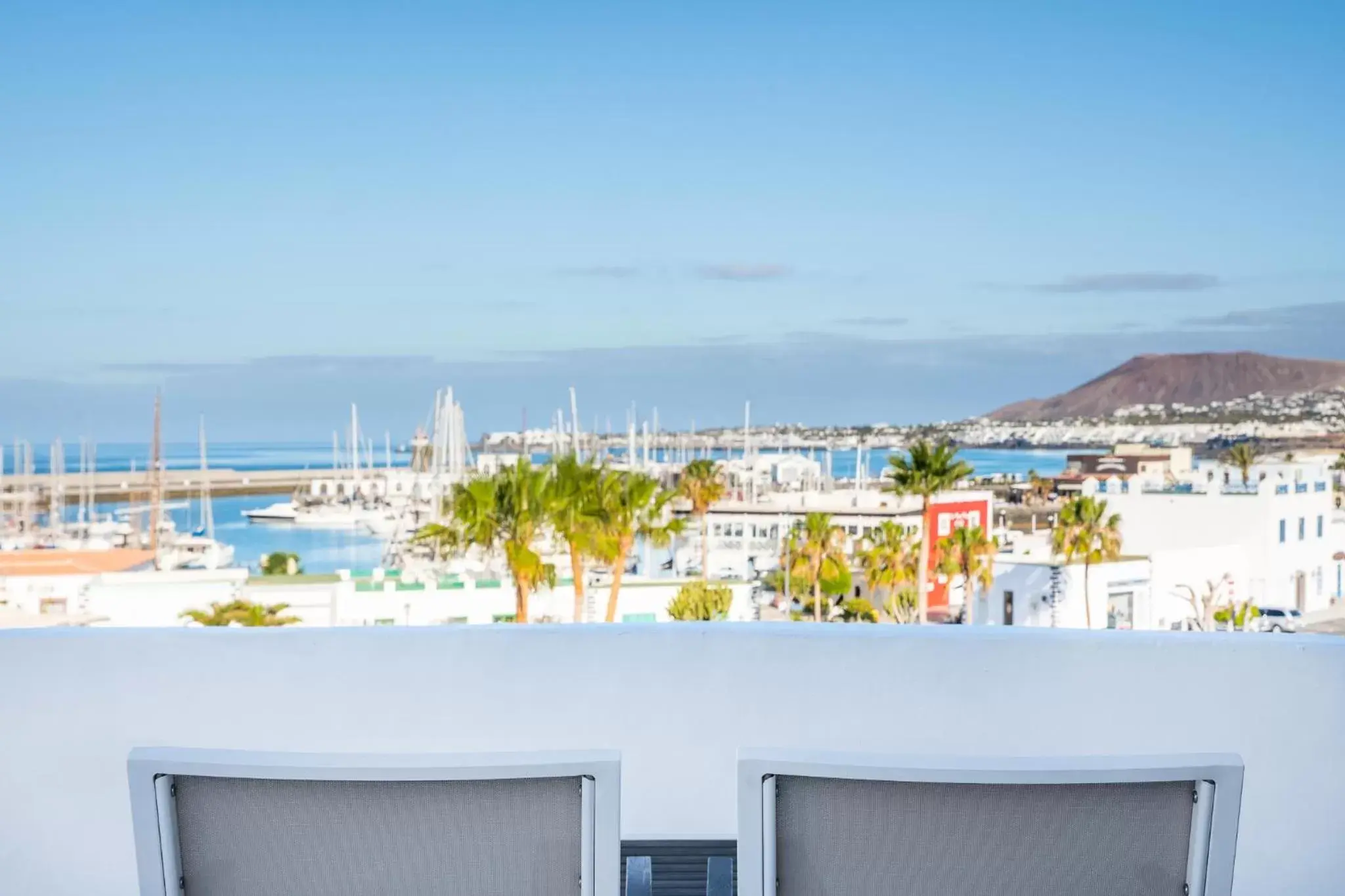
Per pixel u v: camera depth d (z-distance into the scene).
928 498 47.22
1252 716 2.14
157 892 0.94
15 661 2.19
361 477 64.38
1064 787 0.91
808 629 2.20
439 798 0.93
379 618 45.34
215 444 65.25
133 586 46.91
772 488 55.72
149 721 2.19
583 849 0.94
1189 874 0.92
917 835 0.93
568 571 45.81
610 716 2.21
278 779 0.92
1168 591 46.47
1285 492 47.66
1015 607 46.31
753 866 0.94
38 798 2.18
